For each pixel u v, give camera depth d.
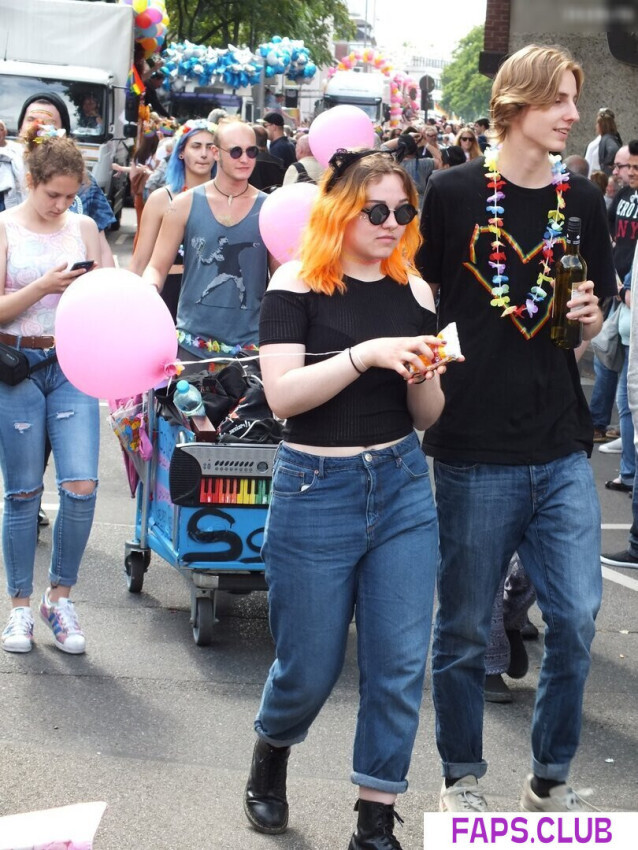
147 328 3.71
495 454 3.78
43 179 5.07
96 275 3.75
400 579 3.52
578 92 3.76
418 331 3.58
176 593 6.25
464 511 3.82
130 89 23.00
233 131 5.67
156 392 5.73
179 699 5.01
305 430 3.50
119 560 6.70
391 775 3.54
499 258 3.80
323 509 3.49
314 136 7.59
